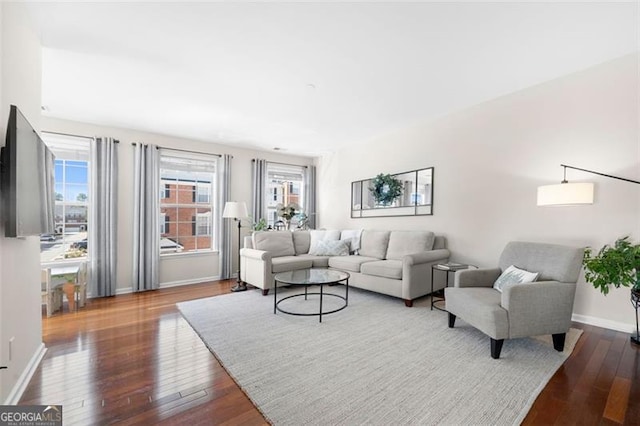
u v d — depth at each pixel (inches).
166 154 186.1
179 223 193.2
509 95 131.2
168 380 75.5
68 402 66.2
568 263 91.2
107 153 160.7
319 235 203.0
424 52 96.7
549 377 75.2
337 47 93.2
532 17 79.9
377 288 149.2
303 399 67.1
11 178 57.1
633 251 87.0
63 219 154.9
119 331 108.2
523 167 127.1
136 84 117.2
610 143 104.7
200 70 106.9
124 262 167.9
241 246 213.5
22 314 72.9
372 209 201.0
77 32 84.4
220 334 104.4
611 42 92.7
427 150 166.1
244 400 67.4
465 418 60.4
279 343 96.8
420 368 80.4
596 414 61.4
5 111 61.8
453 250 153.8
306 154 243.9
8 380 63.9
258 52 95.6
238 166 215.9
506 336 84.4
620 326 103.6
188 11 76.1
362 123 169.3
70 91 122.9
